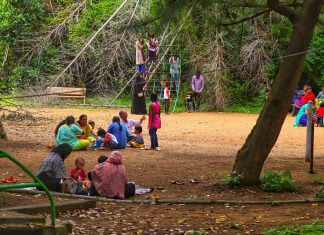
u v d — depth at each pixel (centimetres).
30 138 2119
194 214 1089
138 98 3036
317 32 3428
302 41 1339
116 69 3566
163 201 1172
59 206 1041
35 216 841
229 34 3381
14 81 2603
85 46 3459
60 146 1234
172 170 1540
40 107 3181
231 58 3428
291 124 2791
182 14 1434
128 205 1151
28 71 2927
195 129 2564
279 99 1339
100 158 1248
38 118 2753
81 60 3488
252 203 1180
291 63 1338
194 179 1420
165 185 1355
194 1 1384
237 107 3472
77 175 1245
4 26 2188
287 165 1669
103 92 3541
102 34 3531
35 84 3206
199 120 2928
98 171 1205
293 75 1337
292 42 1345
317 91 3616
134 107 3048
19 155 1709
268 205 1178
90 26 3584
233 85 3550
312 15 1343
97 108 3341
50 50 3319
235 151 1955
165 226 994
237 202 1180
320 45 3469
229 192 1294
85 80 3550
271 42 3356
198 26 3300
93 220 1015
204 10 1492
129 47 3528
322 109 2739
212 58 3375
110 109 3316
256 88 3506
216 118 3038
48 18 3472
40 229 782
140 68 3225
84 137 1872
